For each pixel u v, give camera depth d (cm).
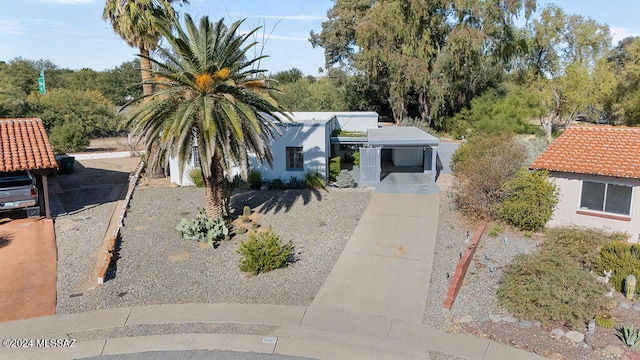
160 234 1617
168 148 1502
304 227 1714
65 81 6575
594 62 4344
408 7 3619
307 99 4659
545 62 4503
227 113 1477
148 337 971
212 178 1634
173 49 1614
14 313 1070
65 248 1488
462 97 3944
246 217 1775
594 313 1019
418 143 2364
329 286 1217
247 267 1293
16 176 1903
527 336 959
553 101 4344
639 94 3675
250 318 1048
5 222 1738
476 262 1362
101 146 3978
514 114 3534
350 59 5509
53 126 3925
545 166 1644
